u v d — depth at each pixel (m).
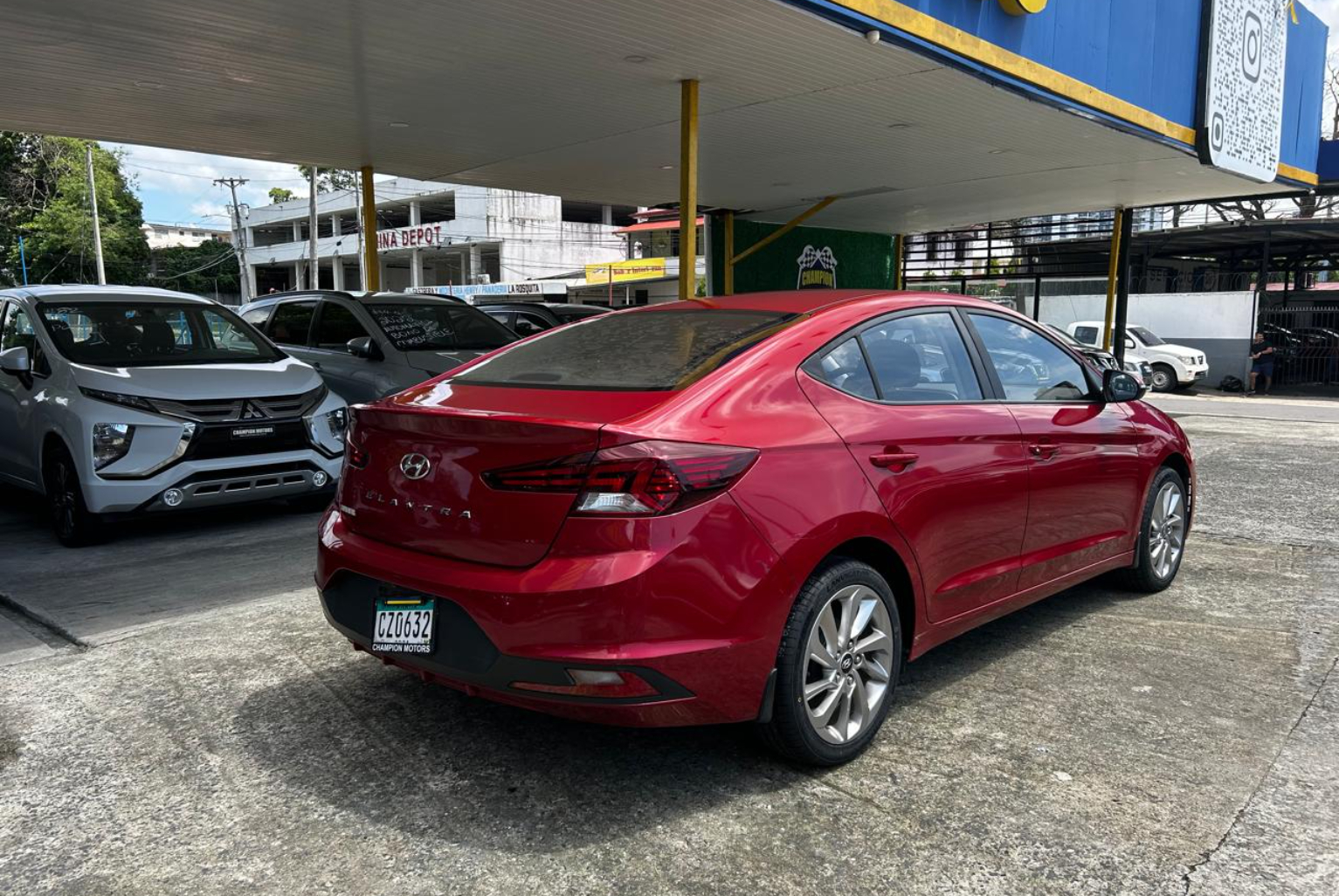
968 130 10.36
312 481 6.66
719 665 2.68
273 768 3.06
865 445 3.10
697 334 3.43
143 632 4.36
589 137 10.85
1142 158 11.97
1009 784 2.97
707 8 6.45
